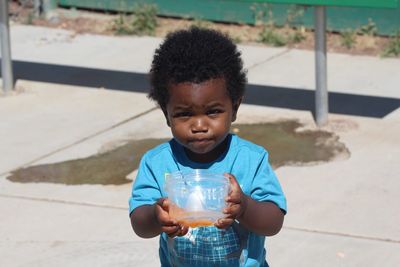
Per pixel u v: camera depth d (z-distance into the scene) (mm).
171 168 3041
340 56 9453
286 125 7250
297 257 4930
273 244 5094
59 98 8219
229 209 2756
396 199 5703
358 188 5895
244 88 2984
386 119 7332
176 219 2764
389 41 9688
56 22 10984
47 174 6336
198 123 2850
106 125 7434
